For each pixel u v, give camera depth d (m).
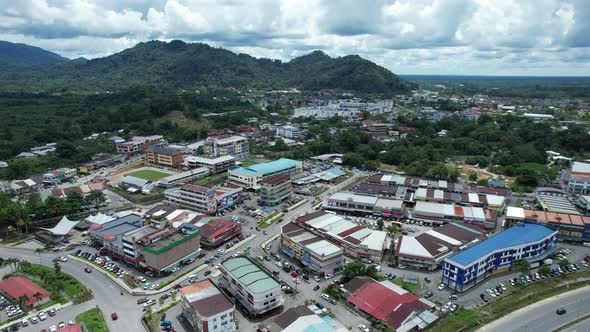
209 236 156.12
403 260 142.25
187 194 194.25
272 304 114.88
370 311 112.75
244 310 116.69
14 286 125.00
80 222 177.50
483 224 170.62
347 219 177.25
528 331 106.81
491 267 135.50
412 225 177.25
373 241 151.00
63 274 135.88
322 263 133.00
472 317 112.38
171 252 137.38
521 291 125.94
